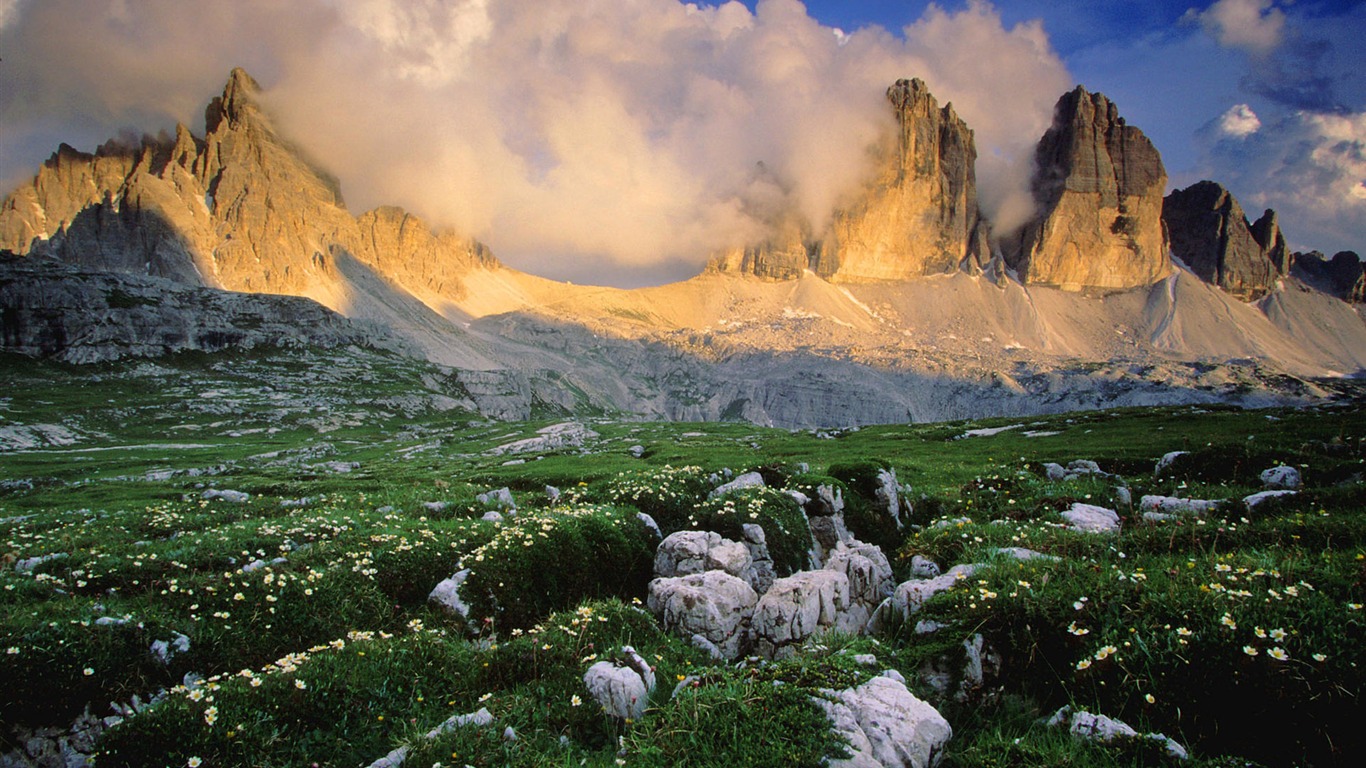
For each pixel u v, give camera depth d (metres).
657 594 16.44
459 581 16.92
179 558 19.61
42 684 11.69
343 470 79.94
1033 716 10.16
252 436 138.62
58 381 160.25
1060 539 18.11
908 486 32.31
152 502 45.00
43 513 39.19
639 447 83.31
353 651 13.08
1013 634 11.22
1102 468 37.31
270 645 14.64
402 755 9.91
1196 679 9.28
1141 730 9.05
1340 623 9.38
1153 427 62.56
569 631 14.00
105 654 12.60
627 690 11.45
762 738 8.89
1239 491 24.66
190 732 10.07
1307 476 24.73
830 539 24.88
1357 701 8.20
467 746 9.80
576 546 19.75
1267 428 51.66
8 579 16.92
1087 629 10.57
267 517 30.50
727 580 16.17
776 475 27.83
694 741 9.11
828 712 9.31
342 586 16.88
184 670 13.32
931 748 9.01
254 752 10.13
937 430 84.31
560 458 74.38
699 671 11.67
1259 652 9.13
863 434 93.25
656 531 22.98
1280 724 8.57
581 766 9.90
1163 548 15.99
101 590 17.45
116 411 144.88
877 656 11.84
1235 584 11.10
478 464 75.69
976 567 14.88
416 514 28.08
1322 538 14.42
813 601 15.84
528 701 11.53
